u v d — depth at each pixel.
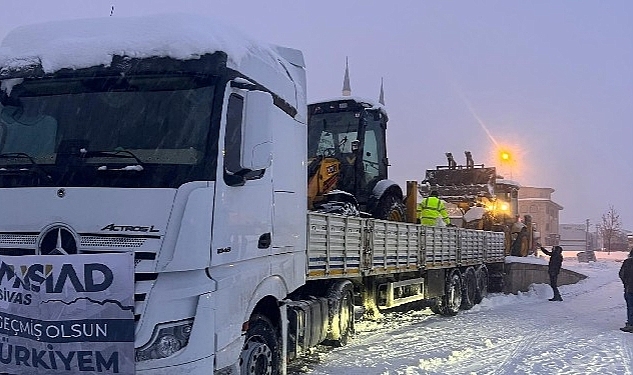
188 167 4.62
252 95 4.98
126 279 4.35
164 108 4.78
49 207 4.56
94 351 4.36
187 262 4.46
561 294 20.45
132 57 4.89
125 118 4.78
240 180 5.09
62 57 4.98
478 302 16.59
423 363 8.55
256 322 5.87
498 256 18.92
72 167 4.62
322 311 8.05
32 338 4.48
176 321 4.45
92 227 4.47
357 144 11.63
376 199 11.78
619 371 8.59
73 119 4.82
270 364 6.09
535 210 84.19
